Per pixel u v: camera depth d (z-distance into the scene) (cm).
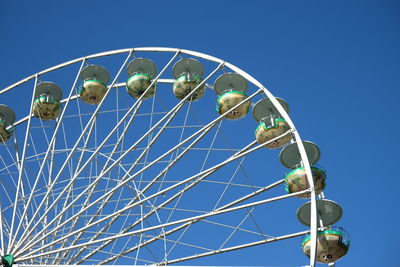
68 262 2420
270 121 2716
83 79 2972
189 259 2273
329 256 2381
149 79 2919
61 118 2584
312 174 2450
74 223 2433
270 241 2258
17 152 2580
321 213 2448
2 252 2309
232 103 2769
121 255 2323
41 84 2905
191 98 2781
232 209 2170
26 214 2377
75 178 2397
